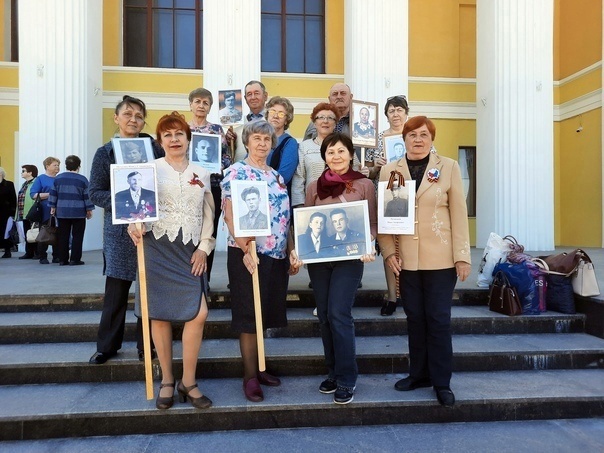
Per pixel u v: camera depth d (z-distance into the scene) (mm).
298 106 10617
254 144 2865
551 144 8461
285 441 2613
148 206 2580
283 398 2859
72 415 2643
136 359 3154
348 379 2771
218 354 3301
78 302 4016
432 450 2525
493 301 4074
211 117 8195
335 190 2867
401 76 8453
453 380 3189
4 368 3064
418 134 2820
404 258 2834
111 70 10016
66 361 3117
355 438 2650
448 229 2836
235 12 8234
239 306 2820
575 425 2822
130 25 10367
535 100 8398
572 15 11031
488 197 8906
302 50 10859
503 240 4492
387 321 3812
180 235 2674
